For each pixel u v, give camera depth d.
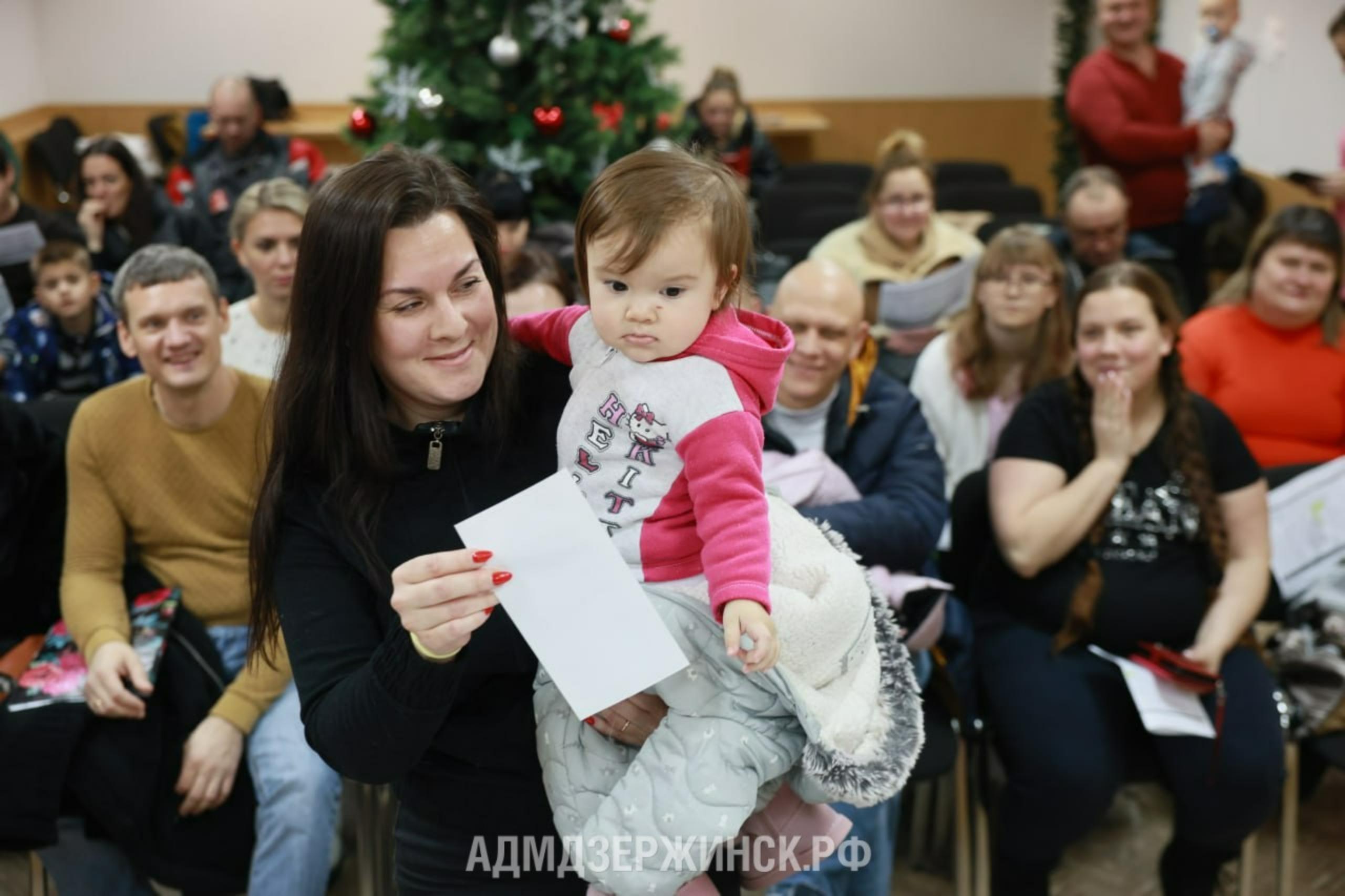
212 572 2.38
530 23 3.96
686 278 1.22
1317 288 3.11
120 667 2.18
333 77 8.26
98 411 2.34
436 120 4.06
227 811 2.22
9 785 2.13
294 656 1.29
